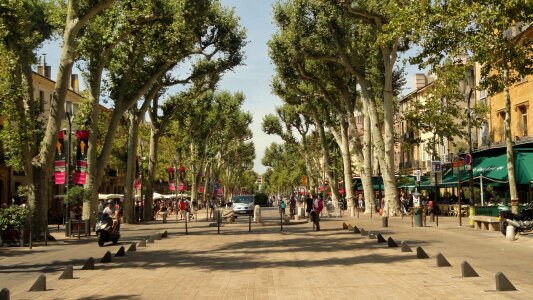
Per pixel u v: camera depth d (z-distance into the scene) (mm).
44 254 18516
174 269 13508
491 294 9219
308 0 39312
